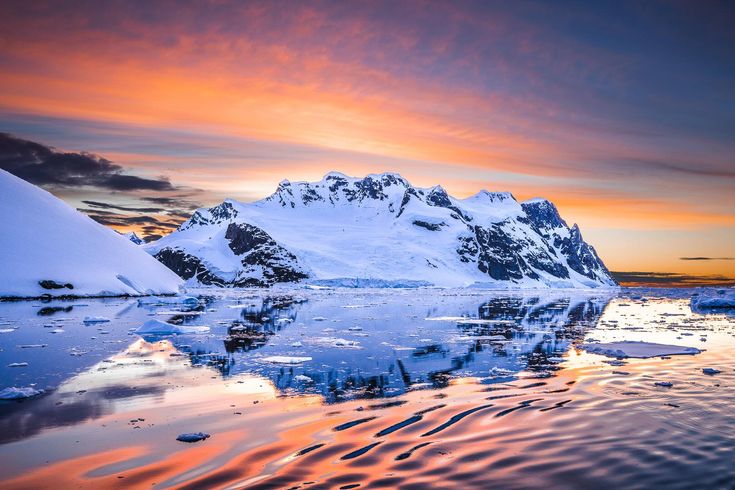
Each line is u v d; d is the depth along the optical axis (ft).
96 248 241.76
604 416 38.32
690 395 45.42
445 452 30.35
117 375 55.01
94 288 214.48
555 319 141.08
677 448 30.99
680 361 64.75
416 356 69.15
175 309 168.14
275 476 26.76
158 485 25.84
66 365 60.85
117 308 163.84
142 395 45.96
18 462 29.37
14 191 232.32
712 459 29.07
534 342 85.61
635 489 24.85
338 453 30.37
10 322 113.80
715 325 120.67
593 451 30.42
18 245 207.41
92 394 46.29
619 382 51.47
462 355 70.28
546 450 30.66
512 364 62.90
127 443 32.73
